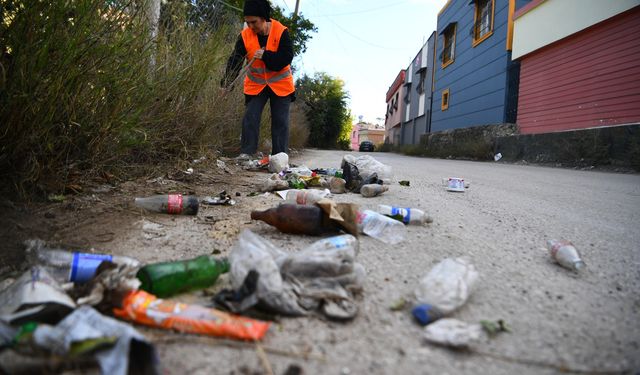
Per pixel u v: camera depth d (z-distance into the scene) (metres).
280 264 1.45
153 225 2.25
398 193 3.91
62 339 0.93
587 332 1.28
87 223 2.14
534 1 11.83
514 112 13.47
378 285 1.58
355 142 79.31
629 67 8.76
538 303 1.48
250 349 1.12
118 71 2.71
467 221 2.80
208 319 1.18
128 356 0.91
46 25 2.07
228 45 5.44
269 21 5.02
